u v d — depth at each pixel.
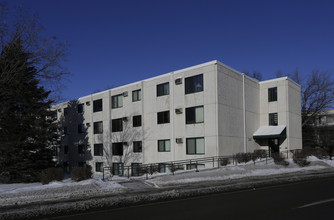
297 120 30.34
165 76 27.73
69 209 8.83
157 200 10.57
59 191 11.56
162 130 27.56
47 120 28.00
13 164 22.73
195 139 24.81
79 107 39.75
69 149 41.19
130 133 31.02
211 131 23.56
